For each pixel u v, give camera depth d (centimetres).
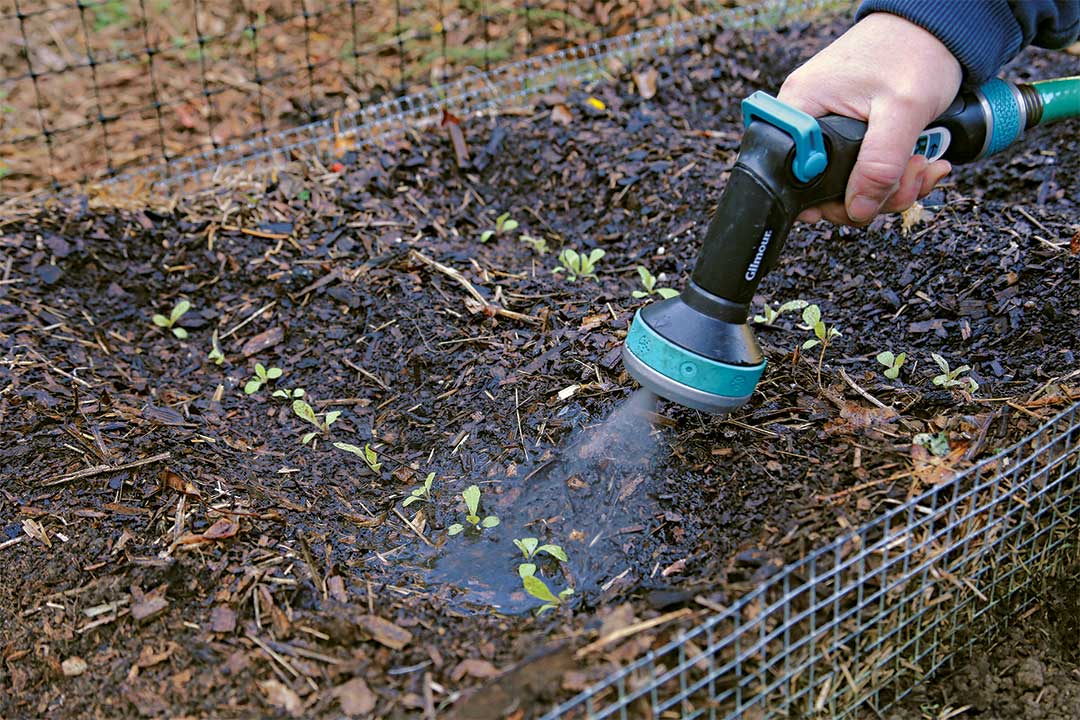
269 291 322
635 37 451
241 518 235
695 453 237
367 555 231
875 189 202
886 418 239
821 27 443
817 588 197
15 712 200
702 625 184
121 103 455
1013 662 221
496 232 347
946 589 211
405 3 508
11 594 220
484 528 236
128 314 318
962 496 203
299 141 400
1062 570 234
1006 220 309
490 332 289
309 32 490
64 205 353
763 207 197
